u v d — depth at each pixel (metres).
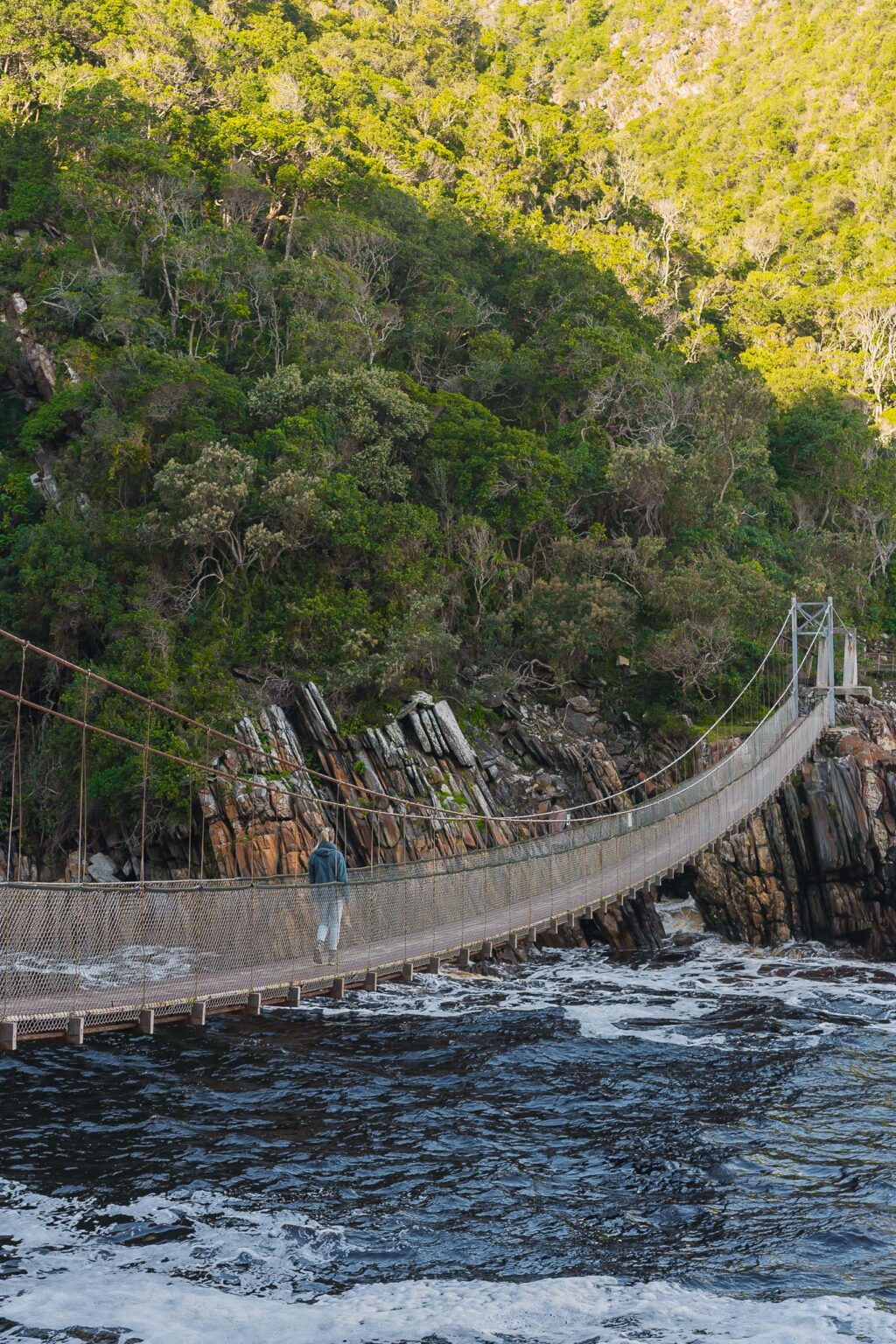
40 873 31.70
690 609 40.78
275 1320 9.62
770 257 103.94
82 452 40.22
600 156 90.69
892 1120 15.44
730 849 33.06
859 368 83.69
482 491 42.84
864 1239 11.52
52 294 49.38
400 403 42.88
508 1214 11.98
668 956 30.38
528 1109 15.63
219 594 36.09
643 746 39.12
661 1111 15.67
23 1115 14.75
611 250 74.69
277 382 42.16
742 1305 10.09
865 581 55.22
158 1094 15.77
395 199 62.81
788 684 43.69
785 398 68.25
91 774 31.48
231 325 48.88
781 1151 14.17
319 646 35.31
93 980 12.33
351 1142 14.09
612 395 52.69
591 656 41.12
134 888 12.93
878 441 67.00
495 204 78.38
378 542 38.22
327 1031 19.62
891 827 33.47
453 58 114.31
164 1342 9.20
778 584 48.59
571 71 171.75
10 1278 10.21
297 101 73.88
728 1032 20.39
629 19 174.38
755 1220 12.02
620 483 45.53
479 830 32.62
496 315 60.47
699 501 47.16
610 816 24.42
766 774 31.50
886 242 99.75
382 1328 9.52
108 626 34.62
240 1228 11.40
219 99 71.00
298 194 63.44
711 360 67.88
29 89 67.38
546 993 24.03
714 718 40.59
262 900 14.84
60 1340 9.18
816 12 156.50
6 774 33.91
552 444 49.97
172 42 72.44
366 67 102.06
